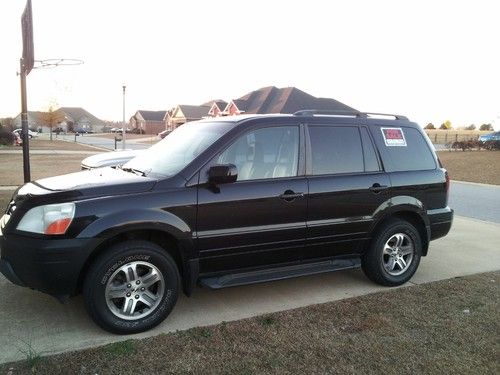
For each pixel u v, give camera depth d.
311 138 4.80
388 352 3.69
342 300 4.74
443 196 5.60
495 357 3.66
